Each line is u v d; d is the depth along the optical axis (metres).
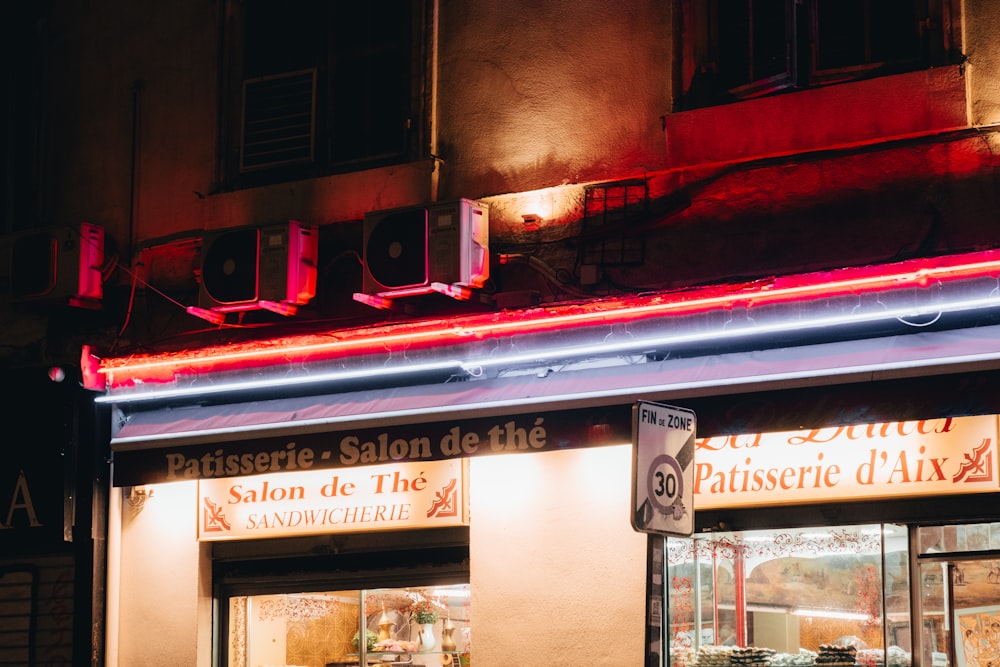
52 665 11.39
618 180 10.17
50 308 12.05
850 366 8.57
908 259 9.05
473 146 10.82
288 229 10.97
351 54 11.52
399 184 10.98
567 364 9.99
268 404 10.97
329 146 11.51
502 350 10.07
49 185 12.54
